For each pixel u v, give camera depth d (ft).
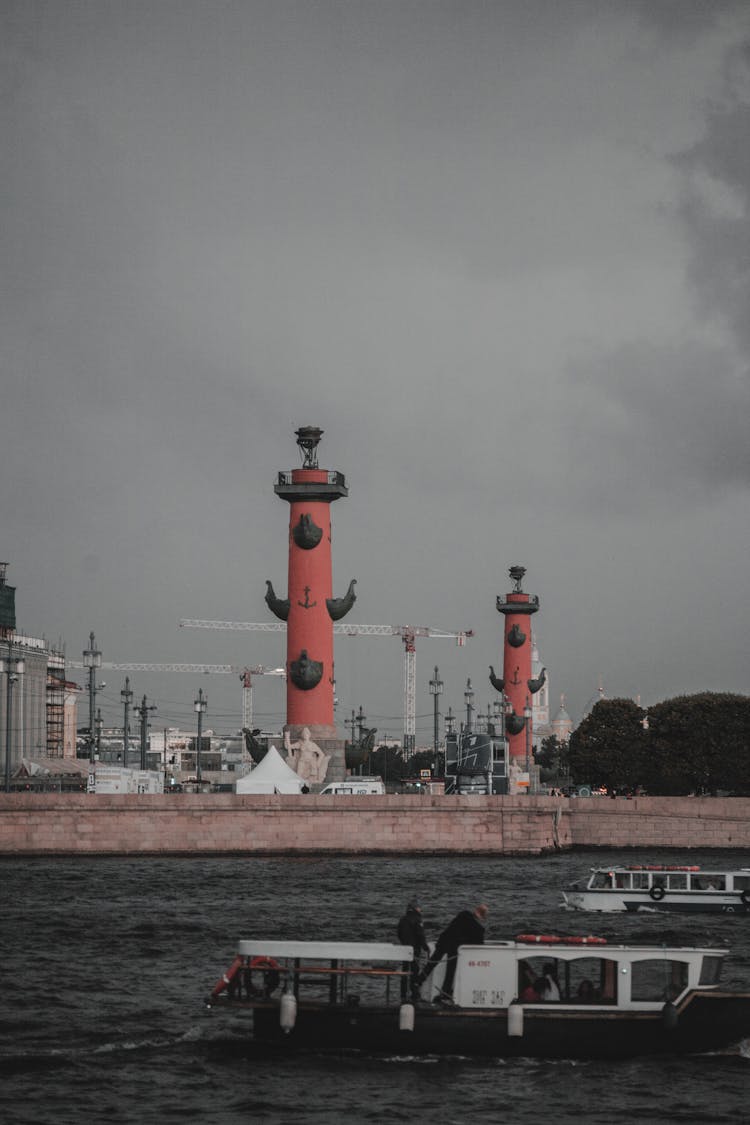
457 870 437.17
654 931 313.12
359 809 486.38
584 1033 187.83
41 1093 174.81
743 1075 182.70
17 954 268.82
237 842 481.46
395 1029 188.24
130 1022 209.97
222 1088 176.96
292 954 191.83
